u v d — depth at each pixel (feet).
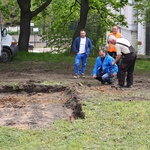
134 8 110.63
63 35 107.55
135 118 30.09
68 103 38.09
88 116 30.78
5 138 26.13
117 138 25.62
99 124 28.73
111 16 105.60
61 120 30.73
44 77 55.98
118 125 28.48
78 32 89.40
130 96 39.09
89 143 24.81
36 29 169.27
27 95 43.98
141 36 124.98
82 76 56.85
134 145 24.43
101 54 46.98
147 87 46.09
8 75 58.54
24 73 61.05
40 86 46.03
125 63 44.42
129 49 44.09
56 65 72.08
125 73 45.09
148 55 113.29
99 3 98.99
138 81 52.19
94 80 52.24
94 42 108.37
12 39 78.84
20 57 82.43
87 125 28.55
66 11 110.42
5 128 28.37
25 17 91.61
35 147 24.40
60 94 43.45
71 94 40.98
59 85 46.03
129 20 131.85
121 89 43.70
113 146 24.23
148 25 122.93
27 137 26.27
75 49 57.06
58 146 24.45
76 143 24.72
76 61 56.80
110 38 49.06
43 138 26.12
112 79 47.98
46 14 112.98
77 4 108.06
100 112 32.01
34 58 82.28
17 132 27.45
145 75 61.00
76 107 35.29
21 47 91.86
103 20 105.60
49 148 24.14
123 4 103.40
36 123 30.63
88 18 109.50
